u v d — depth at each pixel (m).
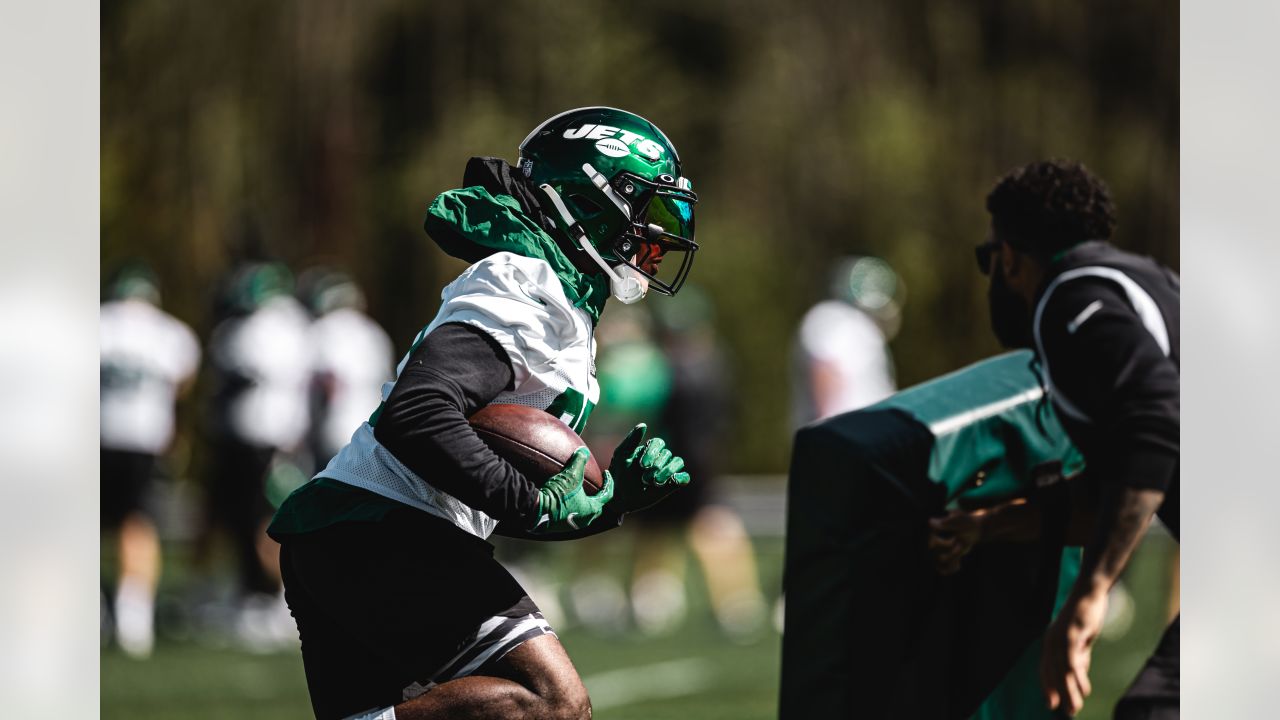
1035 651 13.14
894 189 53.28
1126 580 29.30
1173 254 50.62
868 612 12.20
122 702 22.11
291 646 28.25
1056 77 52.34
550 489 10.12
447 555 10.32
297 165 49.12
